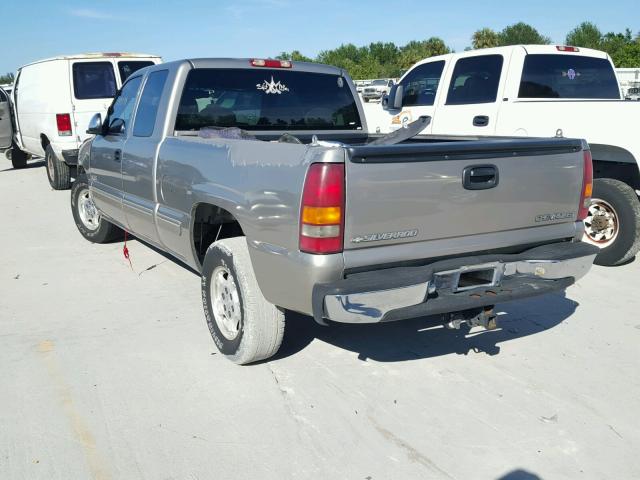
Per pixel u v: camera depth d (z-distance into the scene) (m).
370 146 3.14
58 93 10.44
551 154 3.70
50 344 4.38
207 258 4.08
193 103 4.82
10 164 16.22
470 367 3.99
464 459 3.04
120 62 10.68
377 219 3.19
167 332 4.59
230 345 3.98
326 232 3.09
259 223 3.46
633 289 5.51
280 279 3.38
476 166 3.41
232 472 2.96
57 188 11.34
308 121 5.39
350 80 5.64
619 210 5.93
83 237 7.57
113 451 3.12
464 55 7.41
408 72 8.24
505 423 3.35
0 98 14.38
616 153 5.89
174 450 3.12
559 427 3.31
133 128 5.31
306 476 2.92
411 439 3.21
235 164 3.70
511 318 4.84
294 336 4.49
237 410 3.49
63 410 3.50
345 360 4.10
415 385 3.76
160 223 4.75
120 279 5.88
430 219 3.34
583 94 7.19
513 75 6.83
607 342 4.38
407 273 3.23
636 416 3.42
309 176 3.10
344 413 3.45
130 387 3.75
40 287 5.66
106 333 4.58
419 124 4.66
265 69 5.15
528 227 3.74
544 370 3.96
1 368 4.02
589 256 3.79
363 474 2.94
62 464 3.02
